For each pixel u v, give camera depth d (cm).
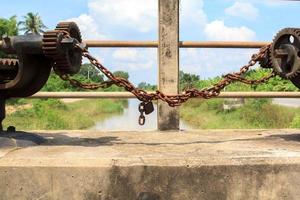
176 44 418
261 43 429
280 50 313
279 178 261
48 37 291
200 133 392
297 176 262
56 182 255
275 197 261
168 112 417
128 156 268
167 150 292
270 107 1322
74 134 382
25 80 311
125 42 420
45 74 325
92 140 343
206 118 1788
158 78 420
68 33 302
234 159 261
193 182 256
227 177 258
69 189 255
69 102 3241
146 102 327
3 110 332
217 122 1509
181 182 256
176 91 418
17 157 265
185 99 328
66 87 1602
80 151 286
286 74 312
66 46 296
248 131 402
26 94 328
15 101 2381
